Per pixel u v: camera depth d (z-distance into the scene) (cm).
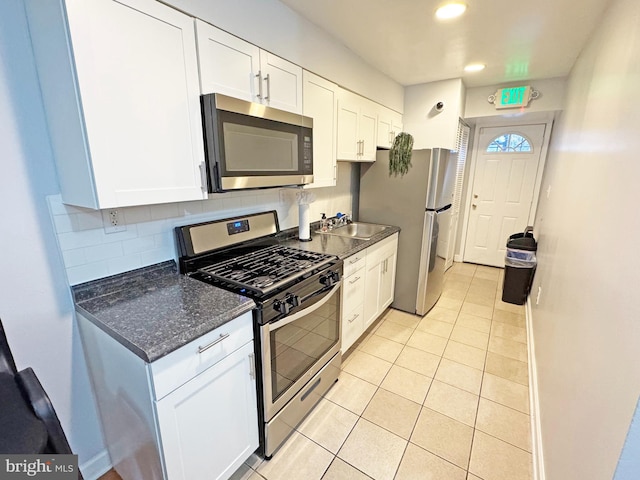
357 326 236
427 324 288
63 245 127
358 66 246
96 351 127
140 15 109
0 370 95
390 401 194
